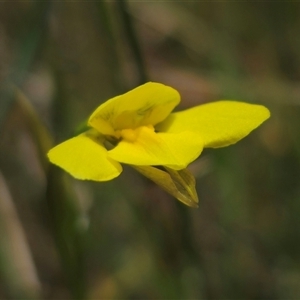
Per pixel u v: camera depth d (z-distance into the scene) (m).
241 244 0.21
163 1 0.21
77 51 0.21
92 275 0.21
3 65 0.21
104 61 0.21
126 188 0.21
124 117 0.17
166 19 0.21
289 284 0.20
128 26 0.18
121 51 0.20
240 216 0.21
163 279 0.20
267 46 0.22
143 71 0.19
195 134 0.17
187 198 0.16
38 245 0.21
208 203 0.21
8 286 0.20
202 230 0.21
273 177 0.21
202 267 0.20
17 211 0.21
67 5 0.21
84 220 0.18
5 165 0.21
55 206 0.17
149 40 0.22
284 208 0.21
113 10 0.19
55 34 0.21
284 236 0.21
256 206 0.21
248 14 0.22
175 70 0.21
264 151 0.21
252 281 0.21
